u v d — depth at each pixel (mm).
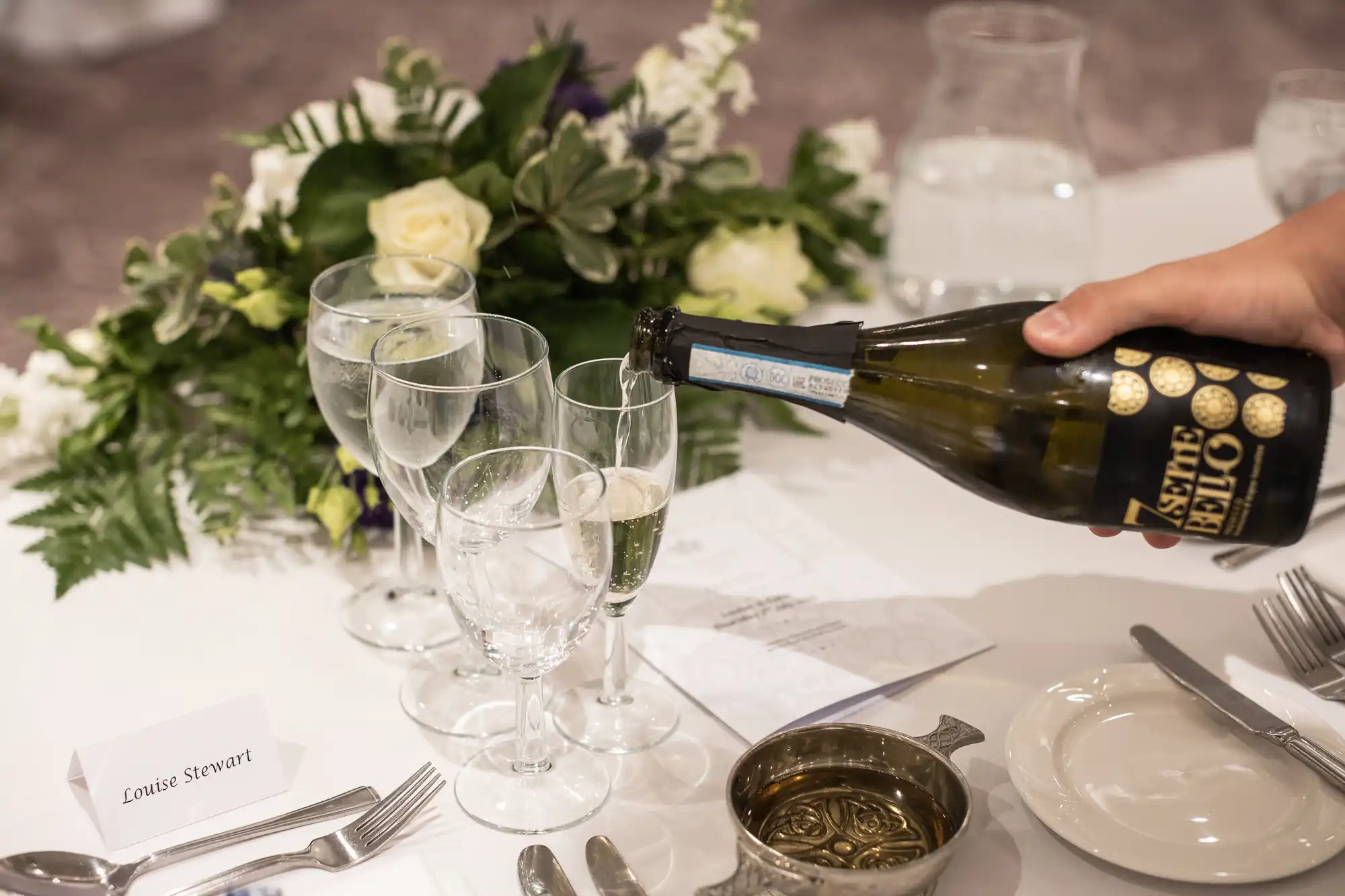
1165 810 802
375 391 832
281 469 1146
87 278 3084
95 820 831
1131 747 857
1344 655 949
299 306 1180
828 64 4180
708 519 1138
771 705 915
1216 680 890
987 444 866
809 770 798
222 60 4266
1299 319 862
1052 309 833
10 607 1029
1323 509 1144
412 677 958
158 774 833
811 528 1130
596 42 4270
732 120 3764
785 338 798
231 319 1229
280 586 1068
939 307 1430
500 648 754
